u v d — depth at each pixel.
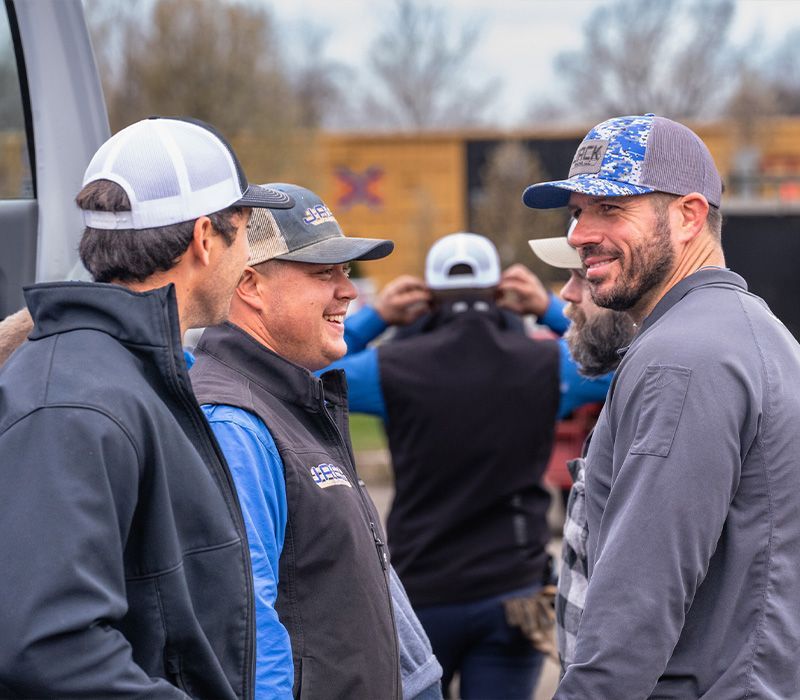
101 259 1.98
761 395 2.29
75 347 1.85
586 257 2.60
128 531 1.80
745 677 2.25
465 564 3.91
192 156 2.02
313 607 2.28
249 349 2.43
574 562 2.80
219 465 1.98
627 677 2.21
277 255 2.54
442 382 3.89
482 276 4.01
